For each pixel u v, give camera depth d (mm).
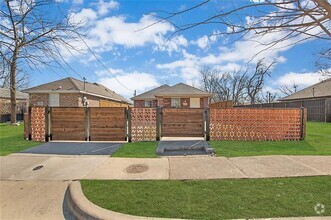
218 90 41156
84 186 4402
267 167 5441
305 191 4035
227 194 3953
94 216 3289
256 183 4445
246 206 3510
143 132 9344
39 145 8508
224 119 9375
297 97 28609
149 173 5156
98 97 30812
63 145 8484
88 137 9430
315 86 27547
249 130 9422
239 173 5047
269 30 2992
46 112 9469
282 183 4422
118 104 35406
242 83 38438
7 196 4242
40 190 4477
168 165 5766
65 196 4230
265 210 3375
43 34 6871
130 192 4082
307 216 3191
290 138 9461
